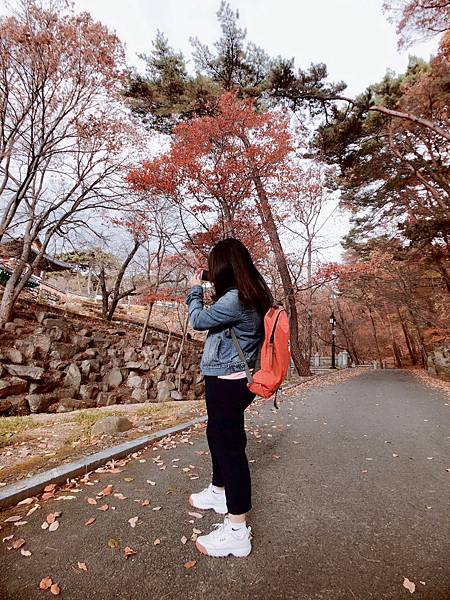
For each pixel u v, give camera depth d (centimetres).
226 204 877
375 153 1341
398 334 3209
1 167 834
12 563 162
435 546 183
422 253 1517
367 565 165
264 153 834
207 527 198
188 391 1241
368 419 554
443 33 952
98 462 295
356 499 243
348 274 1365
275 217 1103
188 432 428
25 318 834
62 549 174
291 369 1702
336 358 2658
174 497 238
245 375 178
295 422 522
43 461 294
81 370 889
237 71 1219
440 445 396
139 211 1039
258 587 149
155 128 1205
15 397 720
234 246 193
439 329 1592
